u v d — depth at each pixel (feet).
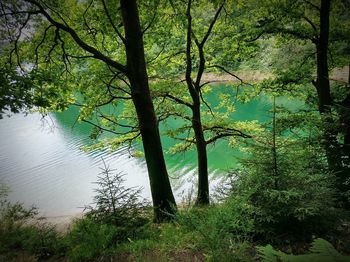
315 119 34.53
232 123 49.83
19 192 80.02
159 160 36.11
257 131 48.34
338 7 43.16
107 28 36.83
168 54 46.57
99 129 42.50
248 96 48.49
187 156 94.73
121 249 24.07
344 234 21.18
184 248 23.17
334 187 25.45
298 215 19.65
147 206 28.96
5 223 31.86
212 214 23.99
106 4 35.78
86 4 36.01
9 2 30.55
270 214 21.01
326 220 21.12
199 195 46.19
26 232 29.14
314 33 39.88
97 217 27.40
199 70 45.11
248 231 21.08
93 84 39.24
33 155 106.73
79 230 26.63
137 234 26.45
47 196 76.64
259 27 42.09
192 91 44.86
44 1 32.50
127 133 45.06
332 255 6.86
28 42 35.76
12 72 23.25
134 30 33.37
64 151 108.78
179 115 47.44
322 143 29.14
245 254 19.89
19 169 95.14
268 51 91.91
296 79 42.24
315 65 47.78
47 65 35.96
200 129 46.55
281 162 22.00
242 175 23.49
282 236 21.17
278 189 21.52
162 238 25.95
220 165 84.28
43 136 128.77
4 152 111.96
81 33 37.63
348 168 27.20
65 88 32.65
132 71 34.19
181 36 46.88
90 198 74.64
